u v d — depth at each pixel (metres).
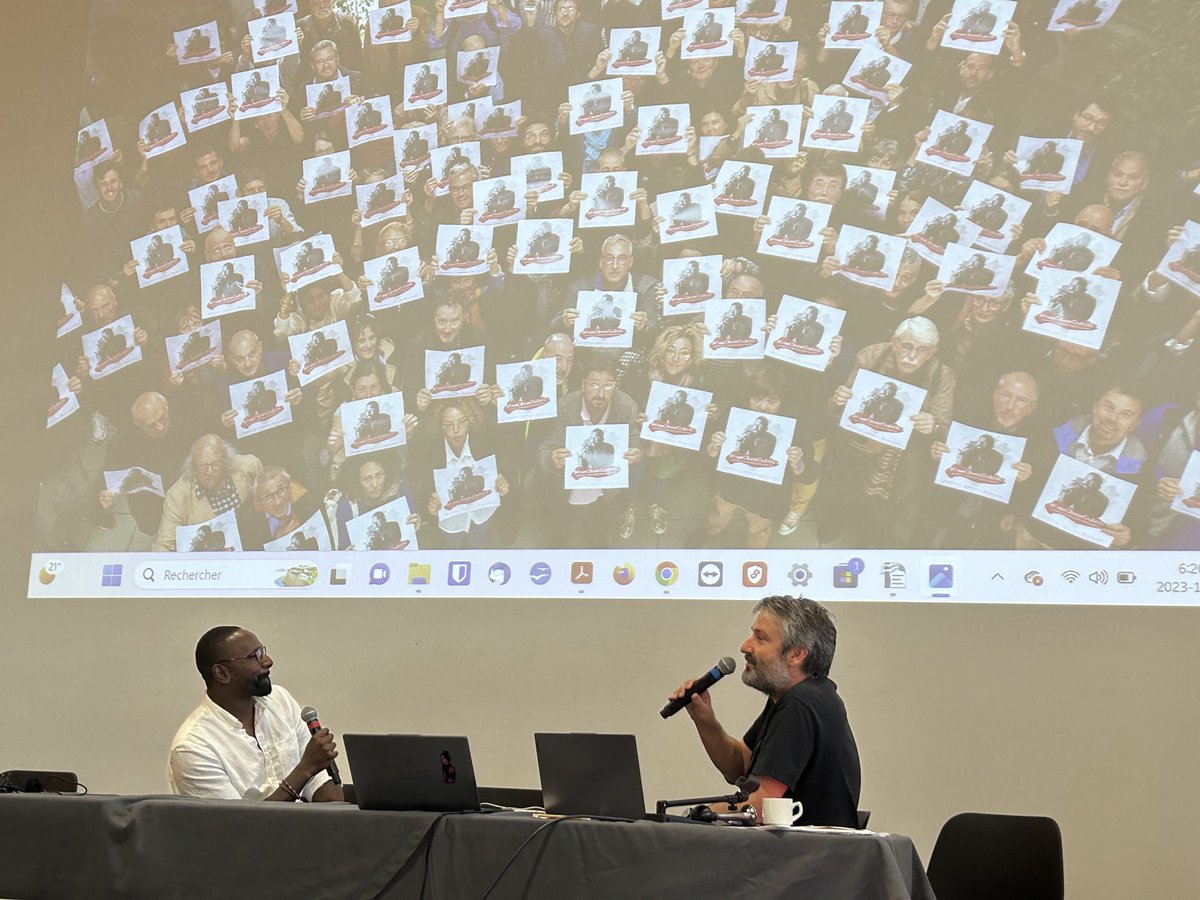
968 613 3.47
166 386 4.35
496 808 2.58
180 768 3.28
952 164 3.68
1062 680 3.38
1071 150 3.58
